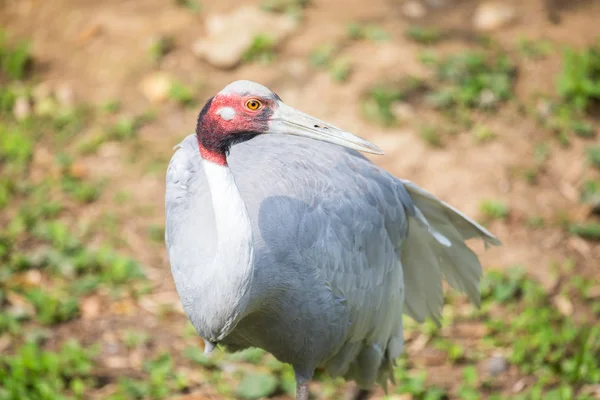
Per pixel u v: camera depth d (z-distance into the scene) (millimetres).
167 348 9844
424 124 12609
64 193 12125
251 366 9625
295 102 12984
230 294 6379
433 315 8609
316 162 7535
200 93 13492
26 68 14086
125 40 14320
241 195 6711
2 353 9562
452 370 9562
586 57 13367
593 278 10734
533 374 9375
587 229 11344
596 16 14641
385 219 7820
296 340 7527
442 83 13227
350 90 13086
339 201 7398
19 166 12477
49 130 13125
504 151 12336
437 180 11977
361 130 12508
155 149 12727
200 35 14328
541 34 14211
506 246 11195
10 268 10852
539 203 11766
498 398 8789
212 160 6348
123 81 13758
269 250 6840
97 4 15023
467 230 8023
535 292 10375
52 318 10102
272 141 7727
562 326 9953
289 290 7105
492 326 10000
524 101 13094
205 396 9102
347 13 14578
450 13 14641
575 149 12469
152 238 11469
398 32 14125
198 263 6812
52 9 14984
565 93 13109
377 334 8258
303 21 14367
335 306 7484
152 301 10555
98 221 11695
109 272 10828
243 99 6309
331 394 9266
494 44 13969
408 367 9625
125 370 9492
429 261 8320
